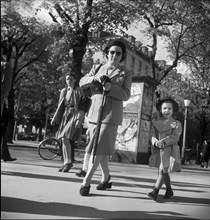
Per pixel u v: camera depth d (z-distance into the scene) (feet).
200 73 79.41
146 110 50.08
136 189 18.44
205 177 34.27
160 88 69.36
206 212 13.73
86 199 13.96
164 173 15.85
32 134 170.71
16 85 95.55
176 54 69.97
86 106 17.39
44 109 129.29
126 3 54.39
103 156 16.56
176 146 16.05
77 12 49.29
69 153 23.82
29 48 70.69
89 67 80.28
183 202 15.90
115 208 12.67
